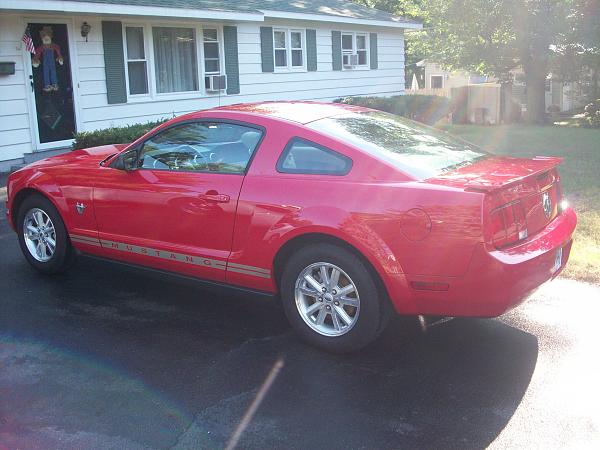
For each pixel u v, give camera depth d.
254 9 14.98
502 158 4.58
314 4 18.56
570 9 17.00
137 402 3.48
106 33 12.35
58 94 11.74
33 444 3.08
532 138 14.79
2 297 5.10
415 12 20.17
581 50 17.58
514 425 3.22
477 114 20.00
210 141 4.57
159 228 4.72
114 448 3.05
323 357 4.04
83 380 3.73
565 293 5.02
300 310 4.16
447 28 18.81
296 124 4.28
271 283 4.28
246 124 4.45
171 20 13.48
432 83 34.66
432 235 3.61
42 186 5.43
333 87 18.84
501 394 3.54
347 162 4.00
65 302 5.01
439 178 3.84
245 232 4.25
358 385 3.66
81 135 10.22
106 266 5.29
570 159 11.09
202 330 4.48
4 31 10.74
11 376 3.78
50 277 5.61
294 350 4.15
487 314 3.64
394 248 3.71
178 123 4.77
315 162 4.11
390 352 4.10
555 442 3.07
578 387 3.59
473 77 32.84
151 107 13.53
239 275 4.38
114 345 4.22
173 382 3.71
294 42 17.33
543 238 3.93
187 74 14.41
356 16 18.70
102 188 5.02
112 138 10.38
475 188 3.56
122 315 4.75
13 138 11.05
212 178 4.45
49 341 4.28
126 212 4.89
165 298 5.12
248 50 15.69
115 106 12.75
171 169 4.73
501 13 17.50
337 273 3.98
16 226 5.77
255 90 16.08
